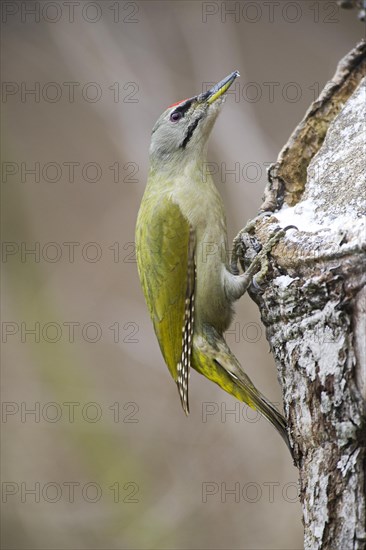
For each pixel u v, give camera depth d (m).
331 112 8.22
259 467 12.28
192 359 8.27
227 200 13.37
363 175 7.05
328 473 6.20
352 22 15.93
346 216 6.93
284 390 6.74
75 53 15.20
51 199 15.80
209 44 14.86
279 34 15.80
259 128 14.07
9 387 13.74
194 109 8.59
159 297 8.37
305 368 6.45
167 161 8.59
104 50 15.10
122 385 13.73
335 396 6.23
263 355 12.41
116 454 12.98
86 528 12.52
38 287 14.73
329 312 6.29
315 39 15.84
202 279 8.16
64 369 13.86
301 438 6.49
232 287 7.79
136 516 12.46
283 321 6.76
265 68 15.50
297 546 11.68
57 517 12.69
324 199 7.22
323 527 6.16
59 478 13.05
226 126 13.81
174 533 12.10
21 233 15.28
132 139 14.83
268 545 11.74
